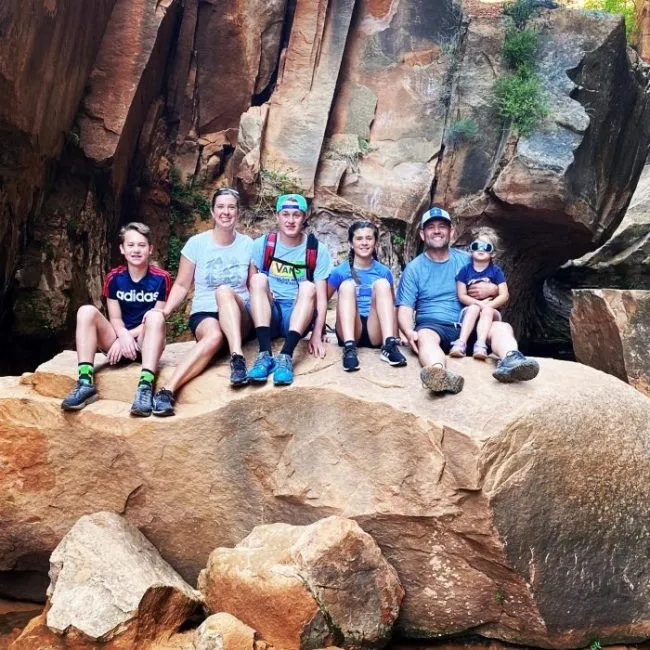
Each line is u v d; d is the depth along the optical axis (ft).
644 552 13.94
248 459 14.94
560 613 13.43
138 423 15.29
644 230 49.67
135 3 35.81
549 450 13.46
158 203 41.91
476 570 13.52
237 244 16.65
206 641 11.98
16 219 29.35
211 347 15.92
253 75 43.50
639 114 49.34
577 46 44.32
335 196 40.70
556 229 44.45
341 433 14.37
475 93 44.21
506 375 14.08
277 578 12.48
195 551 15.35
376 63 44.83
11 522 15.79
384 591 13.10
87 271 33.91
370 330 16.38
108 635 12.53
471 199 43.42
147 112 40.29
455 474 13.21
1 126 26.89
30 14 26.18
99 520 14.62
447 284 16.63
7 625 14.83
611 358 27.04
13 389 16.49
